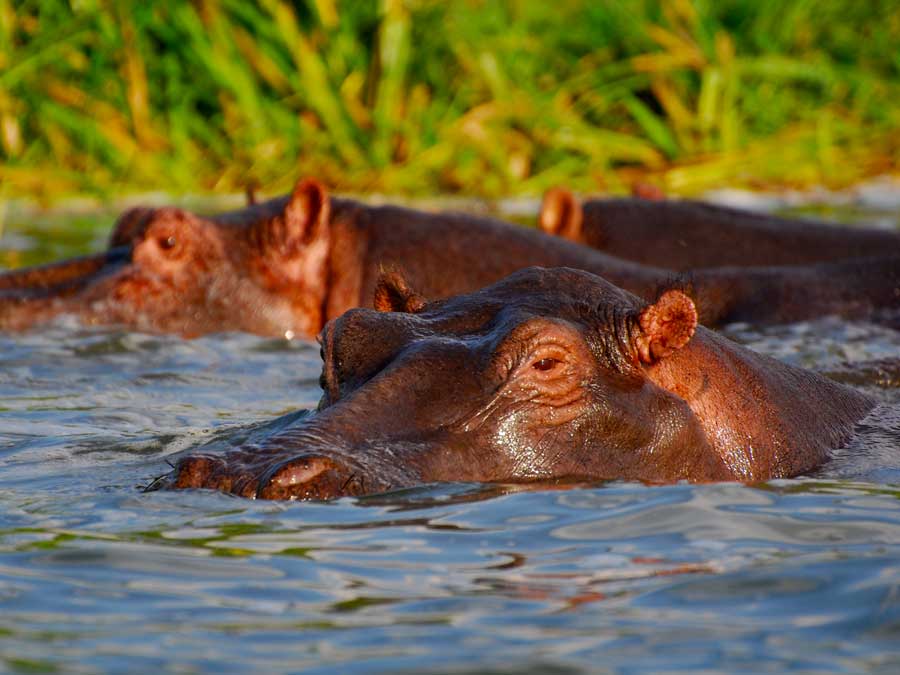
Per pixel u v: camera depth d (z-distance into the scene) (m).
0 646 12.90
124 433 22.92
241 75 62.56
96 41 61.94
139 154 61.66
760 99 70.25
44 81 61.97
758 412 21.17
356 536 16.27
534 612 13.96
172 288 34.84
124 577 14.97
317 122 63.88
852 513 17.67
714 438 20.52
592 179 64.12
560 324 19.25
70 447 21.62
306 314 35.25
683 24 69.50
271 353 32.38
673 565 15.47
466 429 18.52
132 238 35.44
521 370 18.89
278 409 25.66
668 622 13.68
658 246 40.78
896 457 21.67
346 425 18.11
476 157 64.25
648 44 68.75
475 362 19.00
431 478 17.89
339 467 17.45
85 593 14.48
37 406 25.64
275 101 64.25
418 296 21.19
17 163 61.44
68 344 32.47
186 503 17.38
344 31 63.84
